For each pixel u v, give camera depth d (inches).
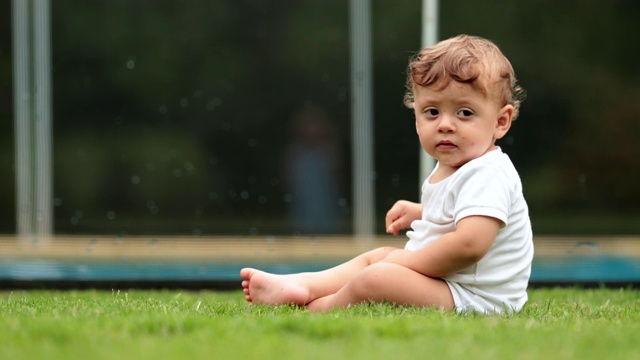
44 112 754.8
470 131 324.2
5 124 753.6
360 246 756.6
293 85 760.3
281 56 760.3
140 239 749.9
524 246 325.4
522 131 741.9
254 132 759.7
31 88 754.8
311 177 759.1
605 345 236.1
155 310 305.7
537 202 742.5
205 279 616.1
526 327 264.4
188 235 752.3
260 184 757.9
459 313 304.0
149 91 757.3
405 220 366.0
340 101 759.7
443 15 736.3
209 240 752.3
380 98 757.9
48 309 311.1
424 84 327.6
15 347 226.1
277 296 330.0
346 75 759.1
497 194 311.6
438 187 327.0
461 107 325.1
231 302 394.9
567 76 742.5
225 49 759.7
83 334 241.0
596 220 741.9
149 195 755.4
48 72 755.4
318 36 759.7
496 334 248.5
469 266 315.0
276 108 760.3
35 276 644.1
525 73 740.7
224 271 700.0
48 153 753.6
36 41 755.4
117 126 757.3
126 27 757.3
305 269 725.9
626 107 742.5
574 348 229.3
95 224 751.7
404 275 314.5
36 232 748.6
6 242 745.0
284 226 757.3
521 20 740.7
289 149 759.7
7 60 754.8
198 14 757.9
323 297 333.1
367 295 317.1
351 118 759.7
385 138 757.9
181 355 212.7
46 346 225.3
